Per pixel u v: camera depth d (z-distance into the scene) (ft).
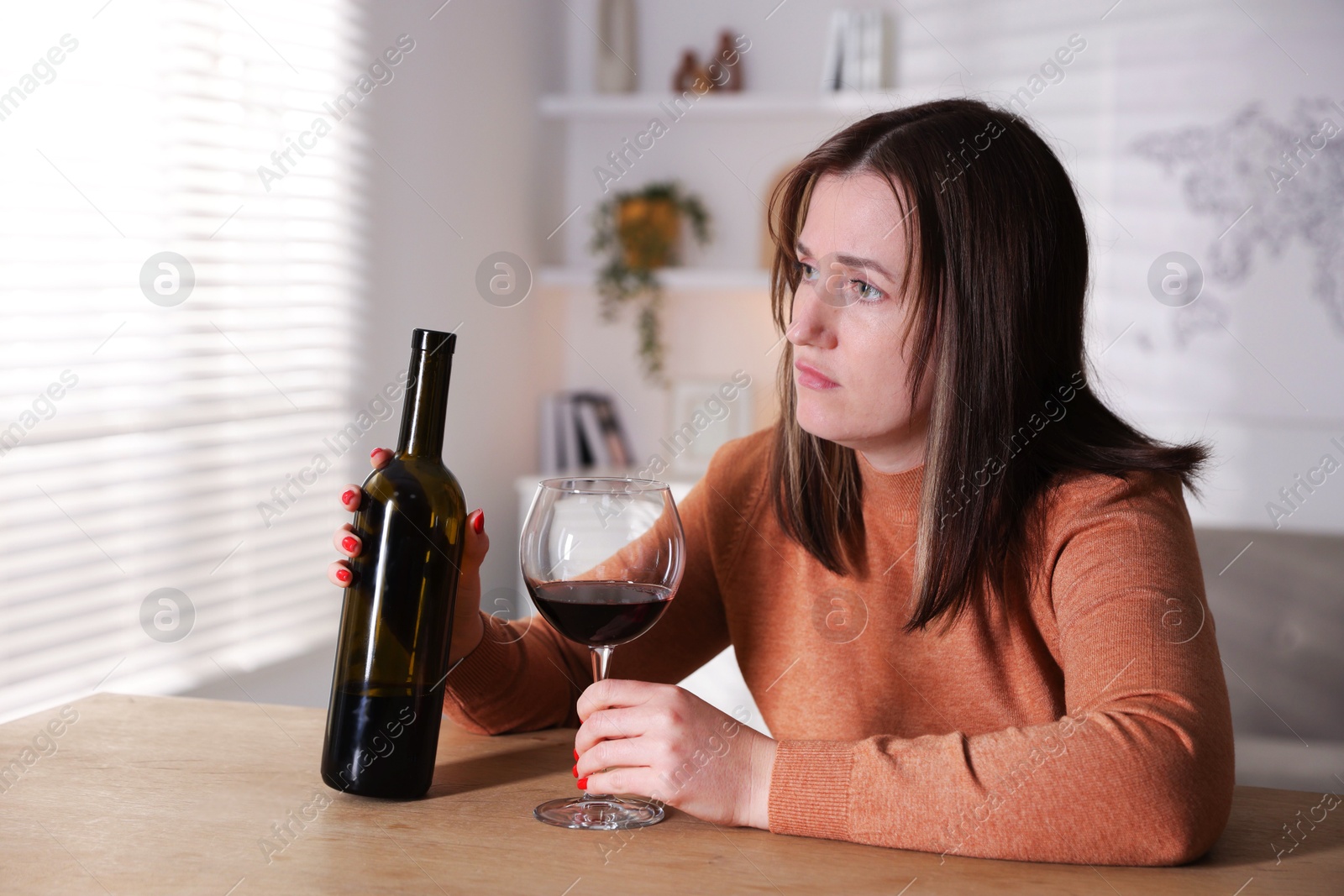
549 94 10.86
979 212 3.18
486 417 9.81
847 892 2.29
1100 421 3.44
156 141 6.30
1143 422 10.01
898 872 2.41
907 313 3.19
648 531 2.79
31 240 5.53
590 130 11.18
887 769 2.56
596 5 11.09
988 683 3.44
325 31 7.60
